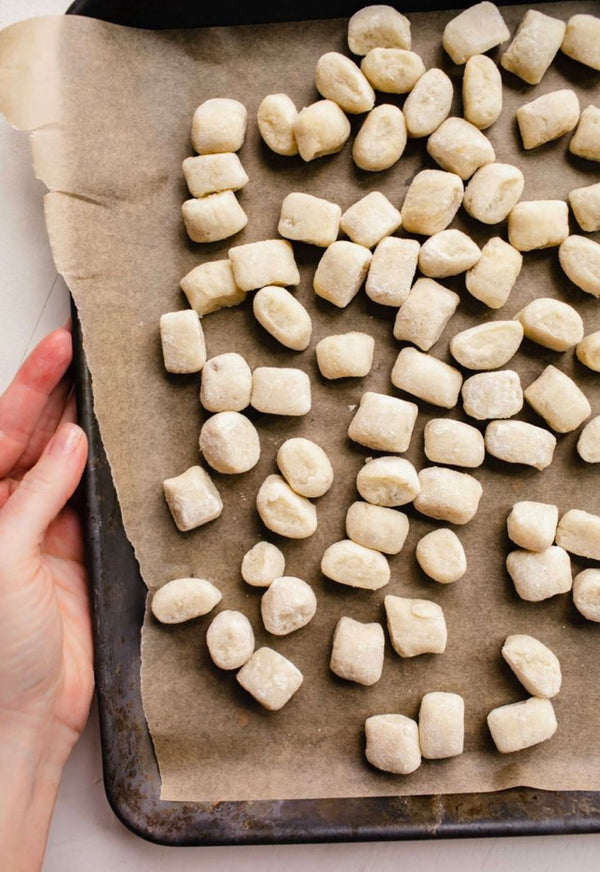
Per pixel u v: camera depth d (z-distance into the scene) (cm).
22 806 44
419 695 46
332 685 46
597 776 45
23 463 47
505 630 46
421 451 47
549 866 47
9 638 42
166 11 45
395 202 47
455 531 46
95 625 44
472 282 46
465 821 45
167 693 45
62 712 45
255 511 46
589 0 46
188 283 45
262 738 45
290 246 46
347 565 45
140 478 45
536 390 46
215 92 46
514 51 45
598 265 45
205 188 45
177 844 44
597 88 46
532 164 46
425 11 46
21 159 47
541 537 45
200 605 45
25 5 47
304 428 46
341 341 45
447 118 46
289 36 46
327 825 45
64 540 46
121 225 45
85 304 44
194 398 46
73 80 44
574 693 46
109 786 44
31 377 45
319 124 45
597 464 46
